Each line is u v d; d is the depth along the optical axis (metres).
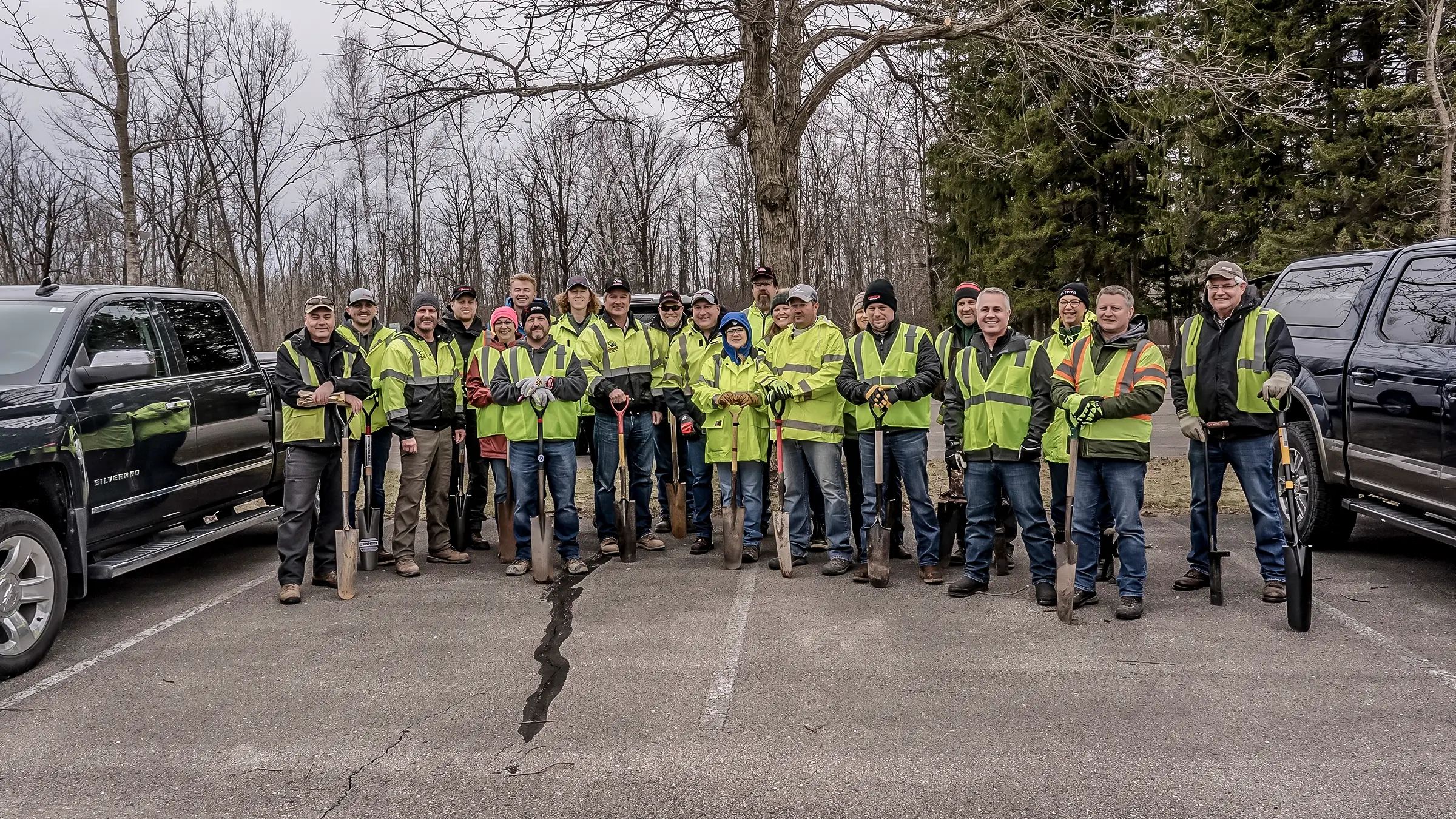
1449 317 5.02
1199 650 4.21
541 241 31.09
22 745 3.37
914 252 33.03
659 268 36.16
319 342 5.46
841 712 3.55
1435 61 13.09
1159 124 20.55
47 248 27.33
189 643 4.56
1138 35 9.59
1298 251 18.47
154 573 6.16
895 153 26.22
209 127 20.86
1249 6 18.86
